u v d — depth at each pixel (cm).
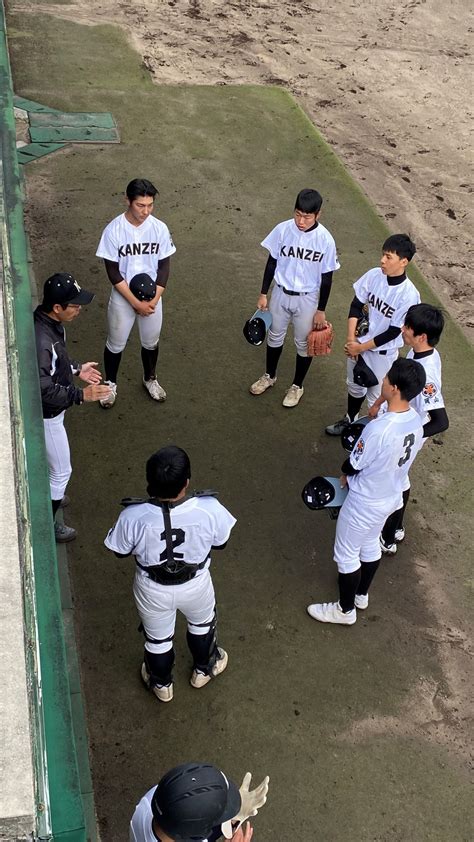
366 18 1355
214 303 703
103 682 418
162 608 363
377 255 793
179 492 337
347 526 424
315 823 374
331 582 490
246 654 442
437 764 405
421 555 514
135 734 398
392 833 374
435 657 456
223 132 963
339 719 418
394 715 424
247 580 483
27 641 248
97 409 586
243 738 404
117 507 514
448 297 760
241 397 617
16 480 300
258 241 785
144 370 595
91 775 378
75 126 920
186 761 390
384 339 510
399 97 1134
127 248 521
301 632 459
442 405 436
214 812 224
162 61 1112
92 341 643
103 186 828
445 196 926
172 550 342
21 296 407
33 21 1148
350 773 395
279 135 977
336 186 896
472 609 486
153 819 234
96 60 1078
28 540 277
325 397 630
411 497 552
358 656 450
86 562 478
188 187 849
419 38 1316
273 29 1267
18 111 925
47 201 793
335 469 567
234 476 550
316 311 564
